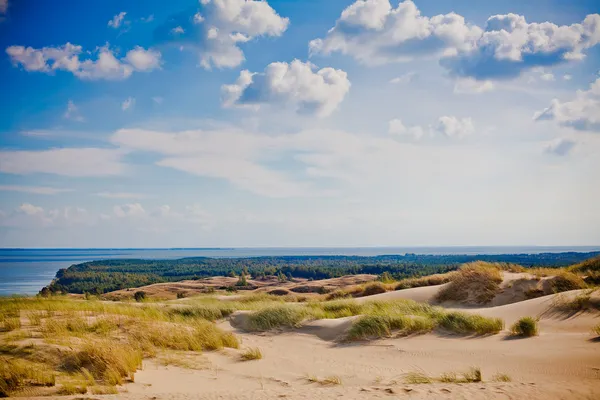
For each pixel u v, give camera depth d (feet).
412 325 45.14
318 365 35.12
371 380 29.96
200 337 42.16
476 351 36.37
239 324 56.70
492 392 23.22
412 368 33.04
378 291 85.25
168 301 79.46
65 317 45.50
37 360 30.50
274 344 45.14
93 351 31.40
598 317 42.80
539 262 286.05
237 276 354.33
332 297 87.71
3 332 37.35
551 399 21.72
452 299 67.36
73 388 25.77
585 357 30.86
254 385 28.96
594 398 21.84
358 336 44.65
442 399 22.18
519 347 36.04
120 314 49.32
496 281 68.44
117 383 27.84
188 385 28.63
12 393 24.93
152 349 36.86
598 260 80.12
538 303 50.96
